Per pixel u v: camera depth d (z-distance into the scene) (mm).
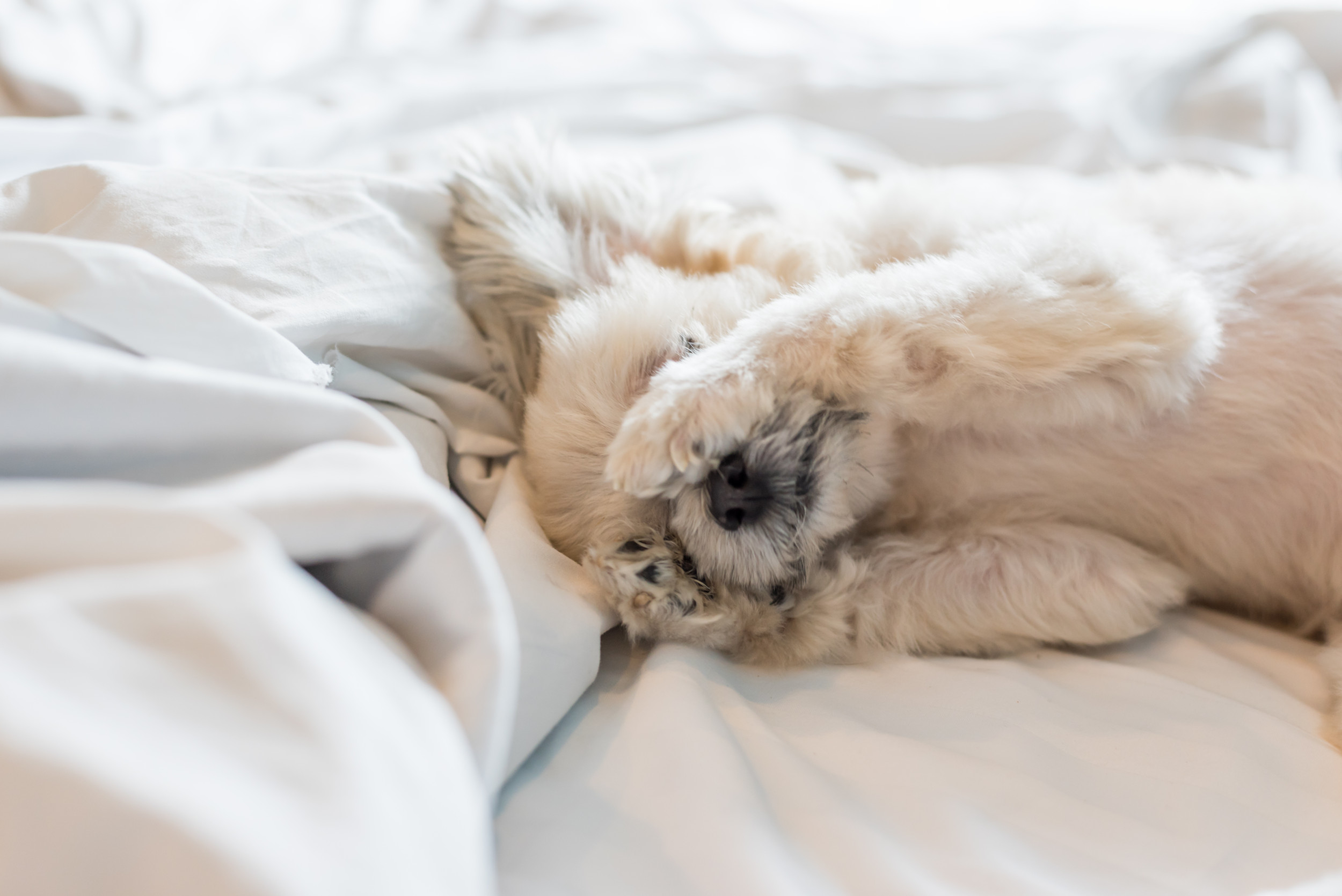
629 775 1001
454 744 698
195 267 1162
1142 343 1292
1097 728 1147
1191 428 1465
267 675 613
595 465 1428
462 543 827
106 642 590
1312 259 1477
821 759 1073
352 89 2539
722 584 1372
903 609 1459
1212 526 1535
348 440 910
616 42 3148
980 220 1595
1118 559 1473
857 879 863
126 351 984
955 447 1559
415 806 630
